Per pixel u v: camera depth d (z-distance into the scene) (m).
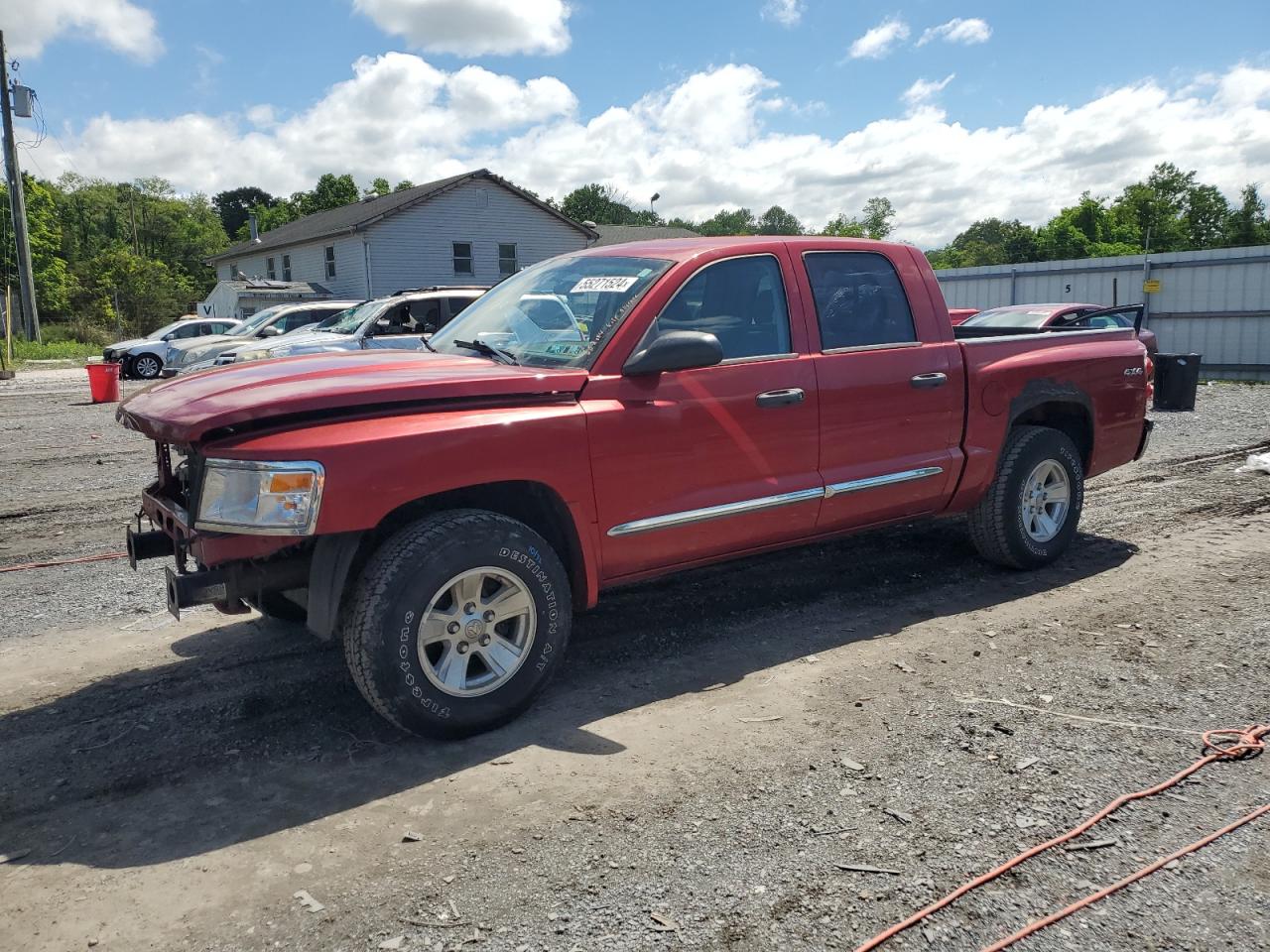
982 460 5.16
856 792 3.12
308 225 43.06
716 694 3.95
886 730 3.57
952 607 5.02
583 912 2.53
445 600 3.58
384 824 3.00
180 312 54.75
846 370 4.56
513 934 2.45
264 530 3.20
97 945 2.45
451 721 3.49
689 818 2.98
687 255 4.25
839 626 4.76
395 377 3.60
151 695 4.06
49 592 5.62
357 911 2.56
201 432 3.20
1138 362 6.06
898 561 5.88
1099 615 4.85
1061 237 68.94
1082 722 3.62
